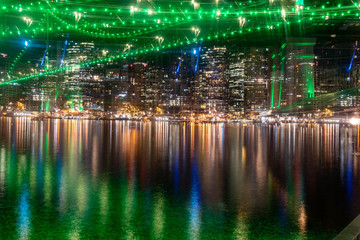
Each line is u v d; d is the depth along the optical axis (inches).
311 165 884.6
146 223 413.7
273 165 879.1
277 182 655.1
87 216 434.3
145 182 640.4
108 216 435.5
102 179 661.3
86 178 668.1
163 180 661.9
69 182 628.1
